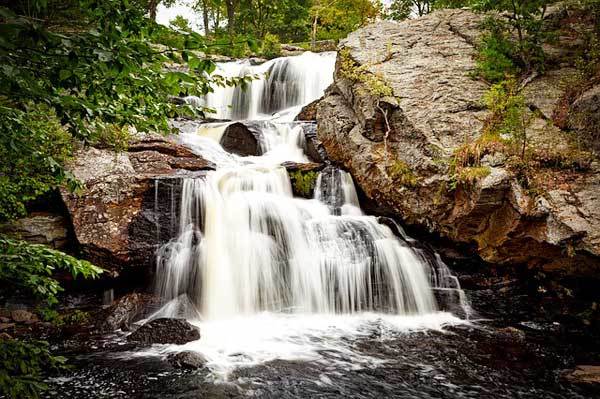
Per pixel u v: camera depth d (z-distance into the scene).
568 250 6.64
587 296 7.35
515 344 6.42
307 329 6.92
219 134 12.42
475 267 8.58
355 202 10.18
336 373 5.46
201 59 2.62
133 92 3.14
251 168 9.56
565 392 5.08
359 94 10.32
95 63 2.36
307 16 29.89
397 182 9.02
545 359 5.95
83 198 7.52
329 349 6.18
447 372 5.54
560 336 6.77
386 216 9.68
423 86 10.02
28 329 6.51
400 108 9.39
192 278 7.51
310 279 7.79
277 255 7.95
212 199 8.32
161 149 9.70
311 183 9.88
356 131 10.40
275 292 7.68
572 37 10.82
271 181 9.57
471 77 10.31
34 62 2.40
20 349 3.71
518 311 7.80
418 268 8.21
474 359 5.92
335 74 12.23
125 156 8.79
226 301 7.40
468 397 4.96
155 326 6.32
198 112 3.76
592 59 9.34
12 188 6.29
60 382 5.08
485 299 8.03
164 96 3.44
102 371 5.34
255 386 5.09
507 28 10.84
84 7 2.60
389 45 11.51
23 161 3.93
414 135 9.02
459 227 8.13
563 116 8.55
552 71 10.06
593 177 7.21
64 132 7.73
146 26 2.61
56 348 5.96
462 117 9.11
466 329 7.00
